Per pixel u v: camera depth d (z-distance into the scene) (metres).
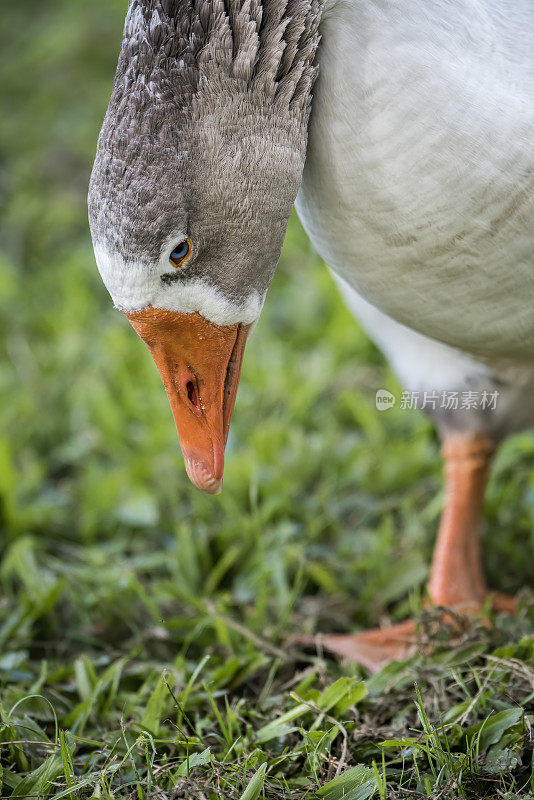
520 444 7.39
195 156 4.15
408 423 7.96
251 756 4.55
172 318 4.41
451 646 5.52
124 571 6.32
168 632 5.95
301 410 8.02
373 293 4.78
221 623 5.72
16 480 7.24
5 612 6.13
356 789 4.36
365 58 4.20
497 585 6.40
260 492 7.16
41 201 11.21
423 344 5.62
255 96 4.17
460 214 4.30
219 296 4.43
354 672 5.52
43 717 5.13
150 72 4.13
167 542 6.90
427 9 4.21
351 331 8.77
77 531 7.10
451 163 4.21
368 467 7.48
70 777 4.49
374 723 5.02
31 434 8.02
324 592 6.44
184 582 6.35
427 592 5.93
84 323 9.44
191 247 4.27
